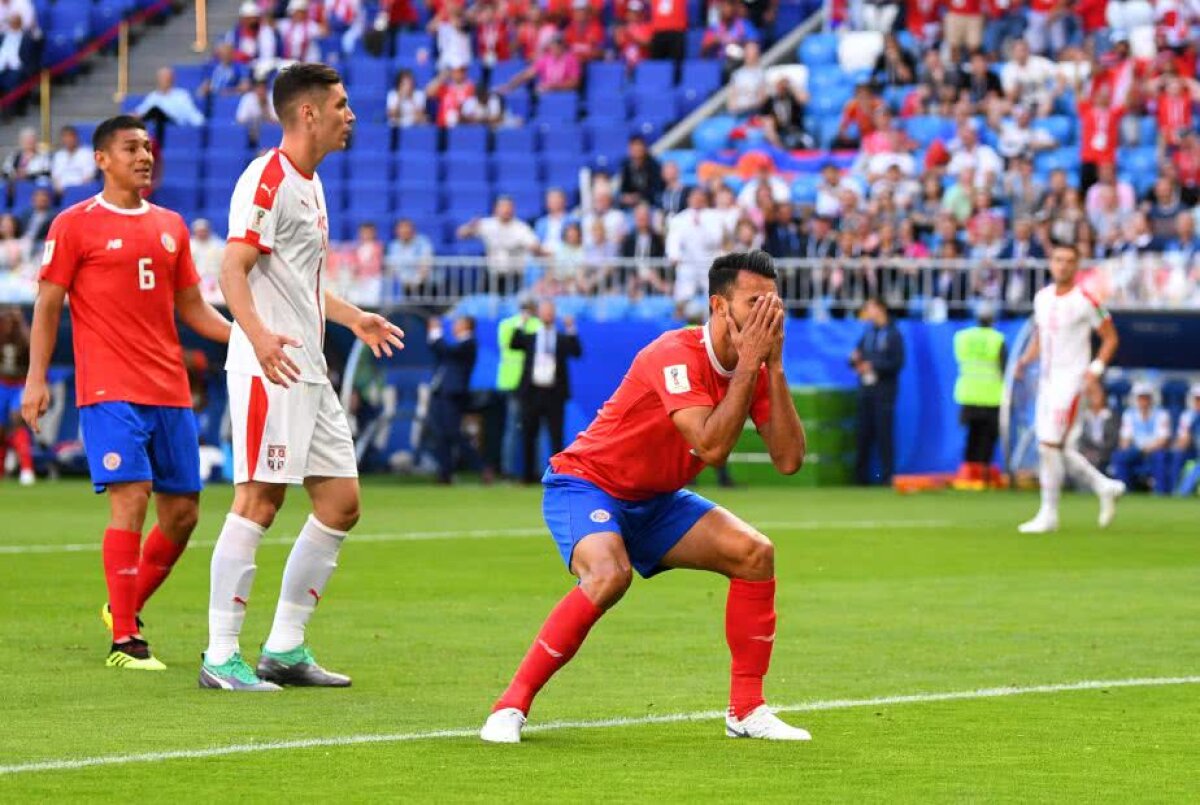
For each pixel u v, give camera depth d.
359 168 76.31
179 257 24.52
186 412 24.52
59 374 65.94
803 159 72.25
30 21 84.88
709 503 19.05
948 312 63.84
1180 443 59.88
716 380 18.23
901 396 63.19
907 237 64.44
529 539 41.75
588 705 20.78
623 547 18.52
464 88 77.88
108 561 23.75
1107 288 60.59
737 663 18.89
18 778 16.45
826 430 62.91
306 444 22.22
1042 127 71.38
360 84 80.75
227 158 77.19
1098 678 22.89
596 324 64.25
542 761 17.48
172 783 16.28
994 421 61.16
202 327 24.86
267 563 35.94
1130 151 69.50
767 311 17.56
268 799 15.66
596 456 18.69
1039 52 74.38
